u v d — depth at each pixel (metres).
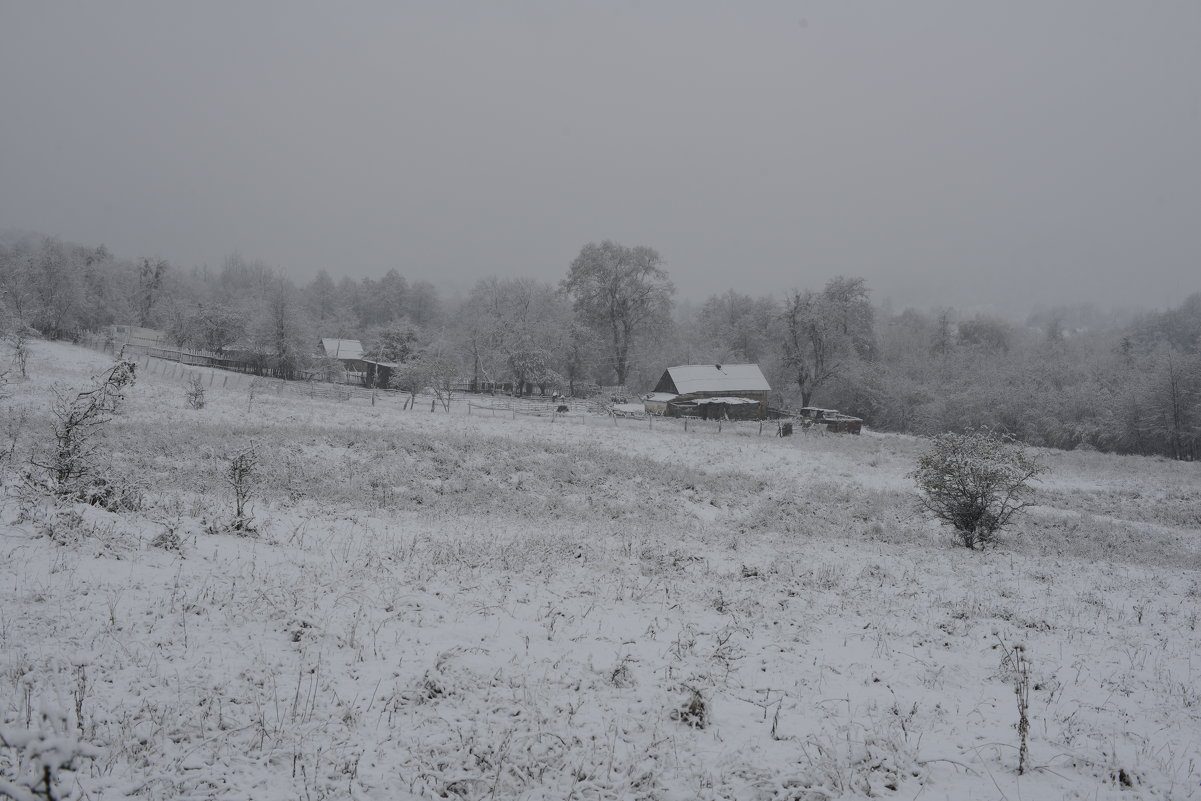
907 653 9.00
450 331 96.44
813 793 5.45
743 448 34.12
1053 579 14.50
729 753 6.00
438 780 5.29
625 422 45.19
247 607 8.25
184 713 5.83
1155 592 13.89
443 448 25.36
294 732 5.77
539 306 86.81
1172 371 54.84
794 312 70.94
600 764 5.72
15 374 33.41
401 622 8.40
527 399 68.00
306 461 21.50
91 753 3.98
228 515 13.19
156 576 8.94
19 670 6.04
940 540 19.44
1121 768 6.04
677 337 93.19
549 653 7.94
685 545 15.92
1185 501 29.83
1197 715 7.58
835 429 52.09
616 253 77.25
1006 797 5.57
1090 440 59.47
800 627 9.68
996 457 18.00
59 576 8.34
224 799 4.88
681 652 8.37
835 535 19.27
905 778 5.82
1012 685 8.15
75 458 12.16
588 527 17.28
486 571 11.29
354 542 12.80
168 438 22.02
